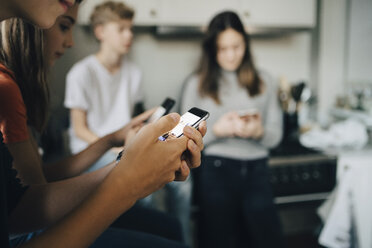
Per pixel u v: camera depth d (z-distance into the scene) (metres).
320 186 1.85
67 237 0.41
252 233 1.59
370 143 2.04
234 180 1.61
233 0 2.01
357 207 1.84
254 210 1.57
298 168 1.83
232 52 1.58
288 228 2.33
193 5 1.97
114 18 1.65
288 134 2.13
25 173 0.59
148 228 0.87
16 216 0.52
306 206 1.87
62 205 0.54
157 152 0.47
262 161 1.63
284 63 2.45
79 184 0.55
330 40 2.44
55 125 2.03
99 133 1.77
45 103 0.82
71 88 1.67
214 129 1.63
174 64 2.31
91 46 2.11
